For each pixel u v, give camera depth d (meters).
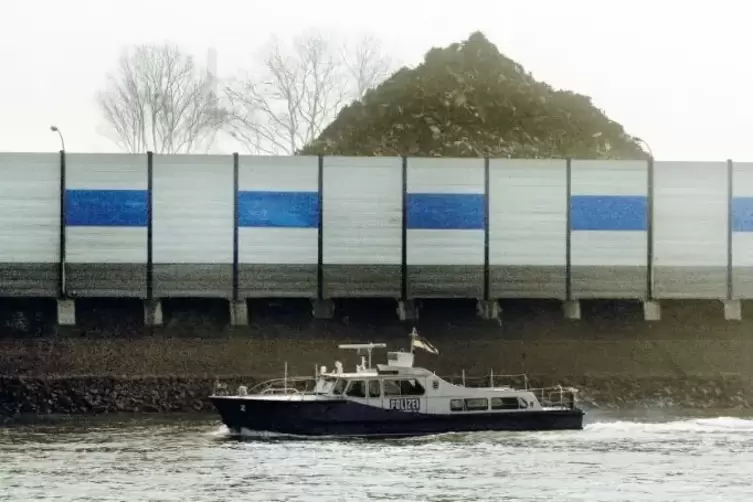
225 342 154.88
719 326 164.00
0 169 158.75
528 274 163.25
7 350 151.12
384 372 117.94
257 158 161.12
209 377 147.25
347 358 153.62
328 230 161.75
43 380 145.38
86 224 159.75
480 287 162.75
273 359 152.38
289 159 161.50
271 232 161.12
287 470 102.00
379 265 162.00
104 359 150.62
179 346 153.62
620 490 95.31
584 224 164.12
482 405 119.06
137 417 138.00
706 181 165.50
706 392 150.12
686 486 96.56
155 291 160.00
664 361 155.25
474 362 153.75
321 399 116.56
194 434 121.38
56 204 159.62
